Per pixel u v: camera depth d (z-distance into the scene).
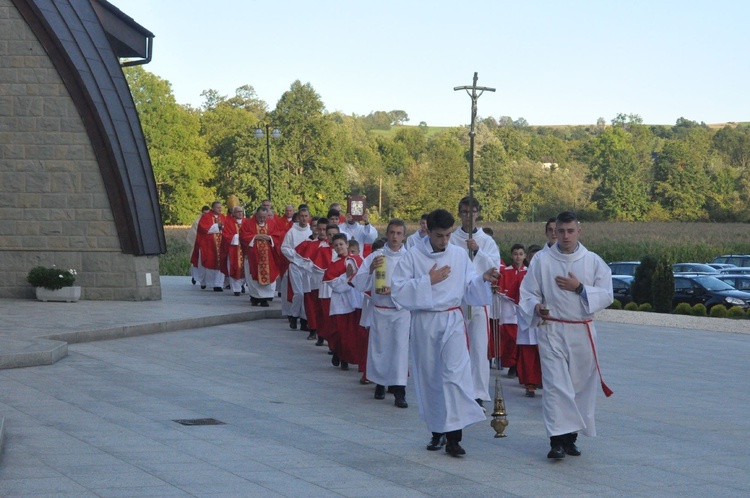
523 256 13.48
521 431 9.42
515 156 145.88
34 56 19.72
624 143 123.44
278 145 87.69
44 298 19.47
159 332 16.39
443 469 7.61
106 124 19.72
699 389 12.71
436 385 8.26
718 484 7.29
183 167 79.62
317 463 7.68
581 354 8.16
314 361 13.98
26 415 9.28
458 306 8.33
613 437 9.17
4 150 19.83
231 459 7.70
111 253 20.05
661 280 27.34
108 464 7.37
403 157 134.50
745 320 24.19
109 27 21.53
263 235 20.39
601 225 71.31
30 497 6.36
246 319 18.95
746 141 147.62
